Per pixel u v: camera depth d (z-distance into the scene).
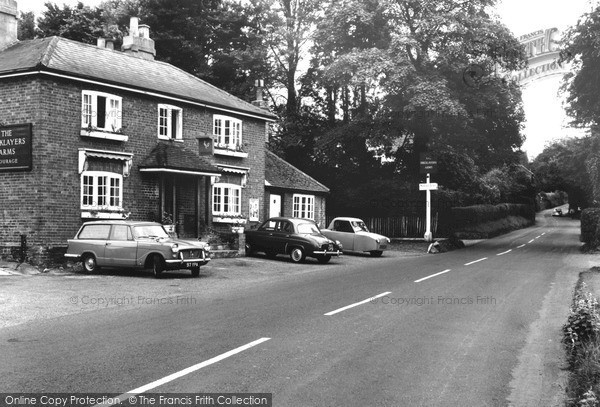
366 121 37.81
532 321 10.69
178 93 24.70
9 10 23.48
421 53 33.91
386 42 35.53
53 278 16.77
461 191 48.91
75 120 20.58
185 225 25.27
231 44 43.91
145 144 23.41
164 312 11.14
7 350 7.96
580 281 16.55
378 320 10.45
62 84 20.19
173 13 41.53
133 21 28.56
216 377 6.72
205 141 25.00
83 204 20.81
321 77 39.59
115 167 22.02
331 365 7.34
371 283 16.12
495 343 8.82
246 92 43.06
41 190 19.39
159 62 28.94
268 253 25.42
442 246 32.81
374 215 42.06
